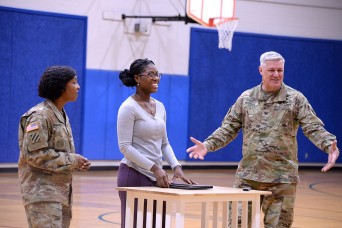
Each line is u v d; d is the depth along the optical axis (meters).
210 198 5.75
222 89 21.47
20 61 18.19
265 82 6.73
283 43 22.41
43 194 5.41
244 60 21.78
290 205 6.70
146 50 20.31
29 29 18.28
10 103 18.05
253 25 22.05
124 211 6.60
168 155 6.77
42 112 5.41
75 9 19.11
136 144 6.55
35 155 5.34
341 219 11.74
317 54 22.97
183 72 20.94
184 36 20.91
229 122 7.00
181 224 5.54
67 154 5.45
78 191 14.59
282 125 6.67
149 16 19.64
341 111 23.48
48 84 5.52
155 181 6.62
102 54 19.58
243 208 6.11
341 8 23.38
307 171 22.66
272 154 6.66
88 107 19.30
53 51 18.69
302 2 22.77
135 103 6.57
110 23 19.69
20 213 10.96
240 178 6.84
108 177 17.95
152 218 5.82
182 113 20.81
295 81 22.69
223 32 18.89
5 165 18.05
